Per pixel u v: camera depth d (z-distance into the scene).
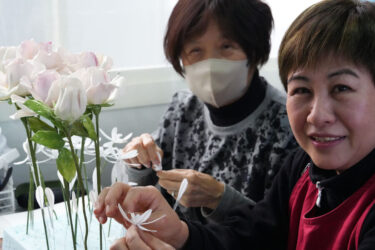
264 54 1.20
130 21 1.74
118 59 1.75
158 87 1.83
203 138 1.31
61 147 0.66
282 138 1.16
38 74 0.63
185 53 1.20
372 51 0.64
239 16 1.12
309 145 0.70
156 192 0.74
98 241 0.88
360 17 0.66
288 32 0.73
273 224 0.88
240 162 1.22
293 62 0.69
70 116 0.61
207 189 1.06
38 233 0.94
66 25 1.65
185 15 1.15
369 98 0.65
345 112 0.65
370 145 0.68
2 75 0.73
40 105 0.62
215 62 1.17
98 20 1.69
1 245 1.03
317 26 0.67
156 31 1.78
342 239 0.71
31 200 0.94
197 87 1.22
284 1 1.97
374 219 0.67
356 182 0.71
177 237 0.77
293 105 0.70
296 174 0.89
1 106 1.59
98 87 0.64
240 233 0.88
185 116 1.37
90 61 0.72
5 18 1.56
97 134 0.70
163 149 1.39
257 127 1.21
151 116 1.86
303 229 0.79
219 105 1.22
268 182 1.15
